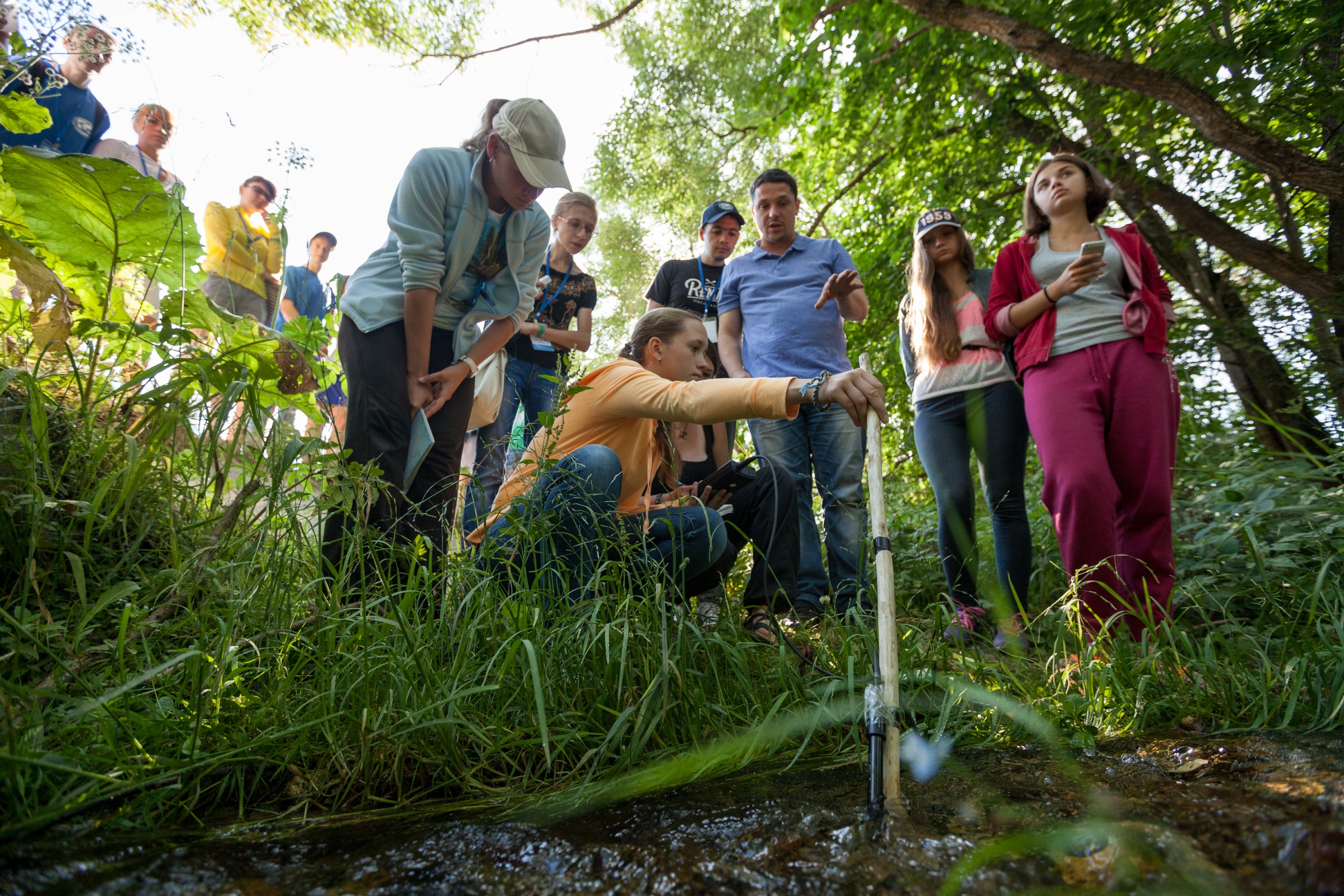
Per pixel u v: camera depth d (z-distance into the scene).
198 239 2.75
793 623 2.97
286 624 1.91
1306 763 1.42
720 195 11.22
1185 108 5.01
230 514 2.11
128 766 1.38
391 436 2.55
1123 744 1.71
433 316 2.72
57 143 3.34
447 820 1.38
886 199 7.89
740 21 9.21
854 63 7.12
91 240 2.67
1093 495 2.54
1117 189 6.08
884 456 7.04
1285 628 2.18
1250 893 0.96
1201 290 6.15
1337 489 3.38
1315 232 6.19
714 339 4.26
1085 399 2.65
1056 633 2.40
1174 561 2.63
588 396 2.42
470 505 2.64
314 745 1.60
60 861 1.10
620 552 2.18
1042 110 6.96
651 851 1.16
